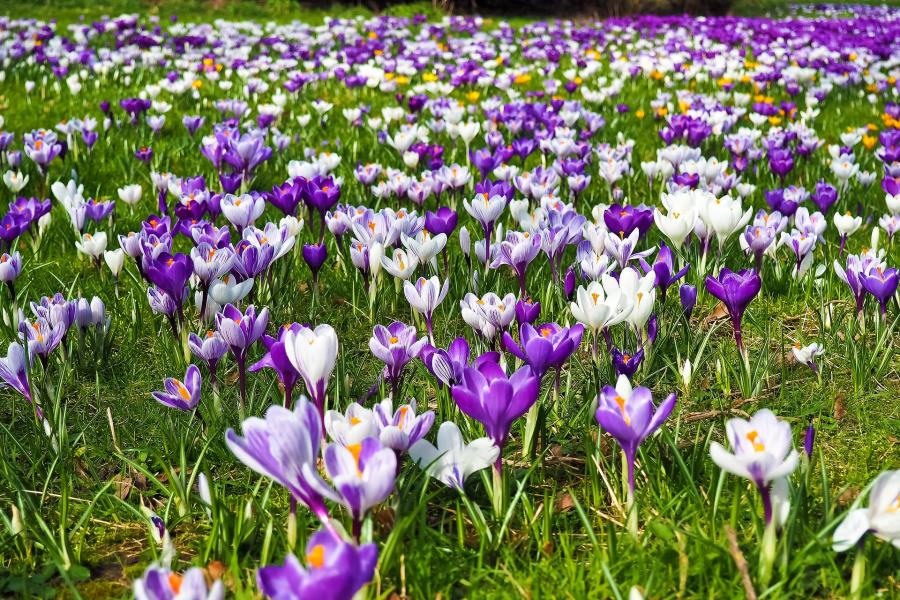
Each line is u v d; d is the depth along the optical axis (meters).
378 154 8.23
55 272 5.22
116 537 2.83
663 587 2.39
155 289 3.76
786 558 2.32
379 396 3.31
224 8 27.39
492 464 2.84
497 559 2.56
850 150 7.47
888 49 17.14
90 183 7.21
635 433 2.41
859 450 3.29
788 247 5.43
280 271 4.57
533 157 8.47
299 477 1.98
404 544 2.51
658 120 10.45
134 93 11.84
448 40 19.44
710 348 4.25
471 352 3.91
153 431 3.44
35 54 14.19
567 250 5.35
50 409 3.44
